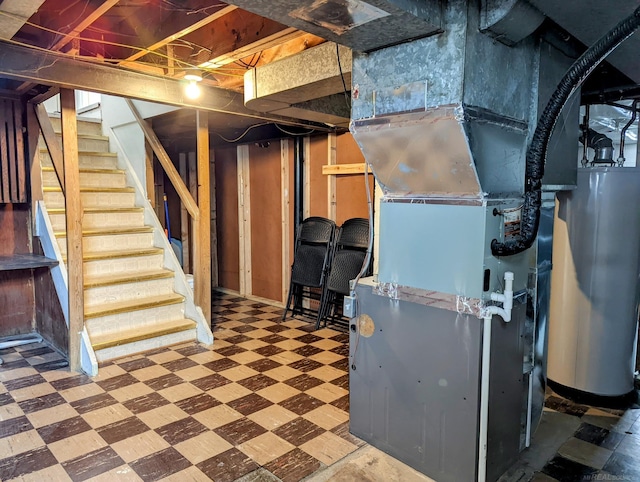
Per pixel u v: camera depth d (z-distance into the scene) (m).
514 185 1.89
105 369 3.11
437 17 1.55
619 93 3.04
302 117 3.39
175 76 3.03
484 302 1.74
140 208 4.34
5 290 3.72
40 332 3.79
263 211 5.04
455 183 1.73
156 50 2.79
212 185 5.75
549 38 2.01
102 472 1.96
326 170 4.22
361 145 1.93
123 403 2.61
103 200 4.31
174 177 3.87
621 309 2.66
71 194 3.02
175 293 3.94
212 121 4.36
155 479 1.92
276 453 2.12
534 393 2.24
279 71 2.60
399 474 1.98
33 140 3.63
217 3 1.99
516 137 1.85
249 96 2.83
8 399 2.65
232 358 3.33
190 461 2.05
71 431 2.29
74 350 3.07
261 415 2.47
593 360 2.70
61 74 2.55
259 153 5.00
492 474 1.88
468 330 1.78
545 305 2.28
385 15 1.46
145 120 4.25
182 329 3.62
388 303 2.05
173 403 2.61
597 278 2.66
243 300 5.22
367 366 2.18
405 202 1.94
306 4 1.38
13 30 2.07
